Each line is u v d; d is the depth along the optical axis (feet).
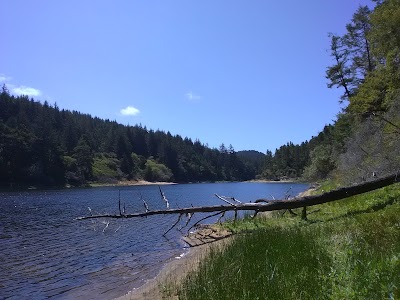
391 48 81.51
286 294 17.12
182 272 30.42
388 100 74.54
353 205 41.52
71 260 38.58
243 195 160.86
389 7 81.97
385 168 48.24
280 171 474.49
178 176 499.10
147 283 28.60
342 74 138.00
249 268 22.66
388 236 22.39
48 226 67.77
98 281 30.17
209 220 71.36
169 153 509.35
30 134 305.53
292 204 41.14
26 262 37.91
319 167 167.94
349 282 14.10
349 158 72.23
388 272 14.29
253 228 43.86
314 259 21.09
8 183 271.69
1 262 37.96
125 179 401.90
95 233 57.88
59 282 30.19
